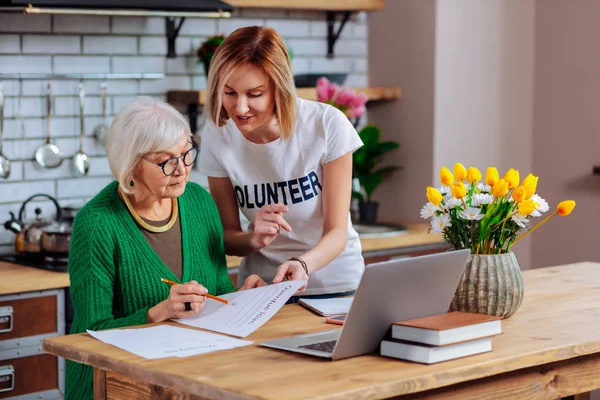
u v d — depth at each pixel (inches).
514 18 192.5
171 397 75.0
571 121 188.1
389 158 194.7
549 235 193.8
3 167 152.0
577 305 101.4
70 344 83.9
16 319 130.8
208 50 165.3
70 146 159.2
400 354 77.2
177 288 91.5
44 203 157.3
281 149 105.6
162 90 168.9
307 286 110.7
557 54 189.9
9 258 148.9
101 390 83.0
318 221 109.3
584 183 186.2
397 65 191.6
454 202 95.1
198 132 173.2
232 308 93.3
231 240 108.9
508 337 86.0
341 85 182.5
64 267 140.4
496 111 191.9
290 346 80.8
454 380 74.3
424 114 186.4
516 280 94.3
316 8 179.5
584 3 184.1
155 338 85.1
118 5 142.4
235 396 68.0
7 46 151.5
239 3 167.5
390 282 76.4
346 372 73.2
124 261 96.4
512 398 82.0
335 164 105.9
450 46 184.7
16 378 131.6
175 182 96.0
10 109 152.7
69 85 157.9
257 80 96.0
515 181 94.0
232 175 108.6
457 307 95.0
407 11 188.4
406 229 175.5
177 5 148.5
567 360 86.7
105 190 99.4
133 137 93.8
